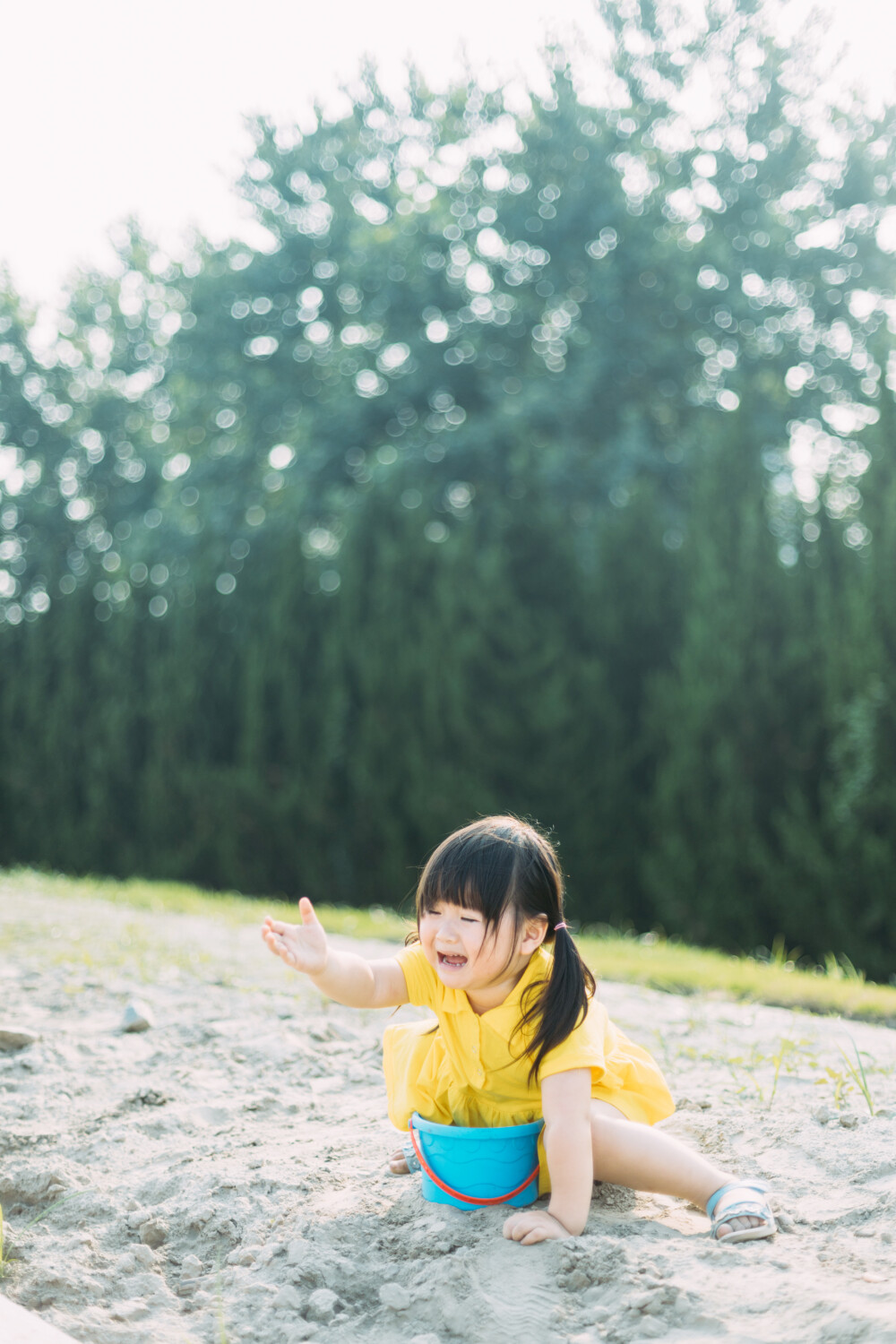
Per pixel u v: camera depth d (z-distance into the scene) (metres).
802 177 21.16
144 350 28.27
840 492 14.35
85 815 19.83
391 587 17.22
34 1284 2.82
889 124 20.45
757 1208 2.79
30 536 28.09
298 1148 3.66
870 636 12.65
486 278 22.06
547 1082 2.86
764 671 13.95
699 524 15.36
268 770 17.92
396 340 22.03
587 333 20.16
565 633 16.42
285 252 23.59
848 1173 3.15
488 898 2.79
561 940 2.94
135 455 27.78
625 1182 2.96
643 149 21.16
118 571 21.14
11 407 28.14
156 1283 2.81
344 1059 4.77
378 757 16.59
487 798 15.62
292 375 23.48
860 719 12.52
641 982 6.89
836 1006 6.08
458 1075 3.05
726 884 13.64
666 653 16.06
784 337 20.92
